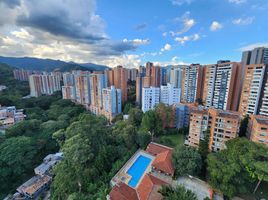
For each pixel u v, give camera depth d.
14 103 101.88
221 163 30.39
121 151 45.50
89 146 37.50
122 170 39.31
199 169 35.88
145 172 38.78
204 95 82.75
